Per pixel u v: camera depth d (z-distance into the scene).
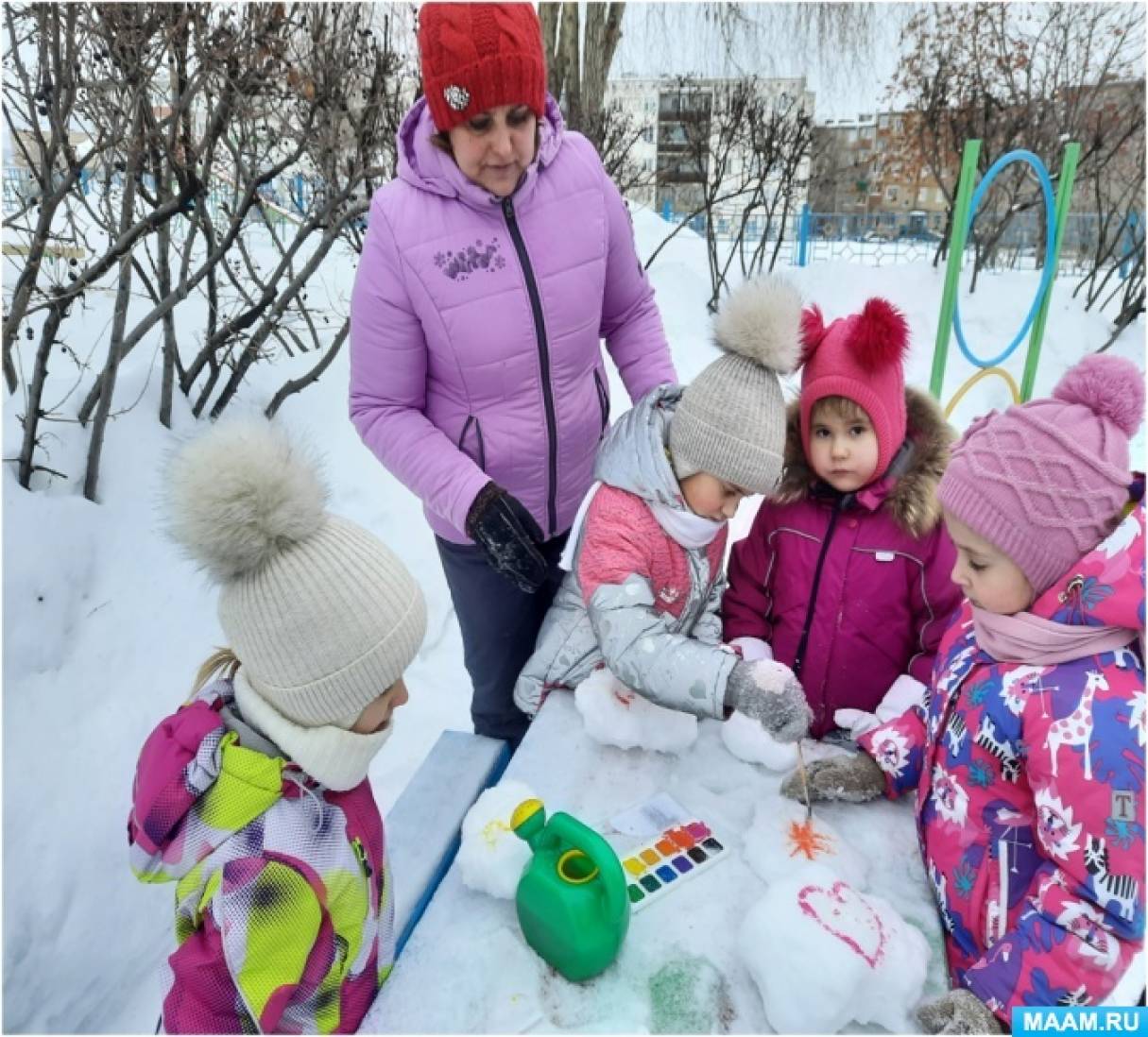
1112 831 0.84
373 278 1.42
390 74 3.16
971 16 5.89
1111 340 5.13
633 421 1.32
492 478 1.58
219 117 2.72
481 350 1.45
